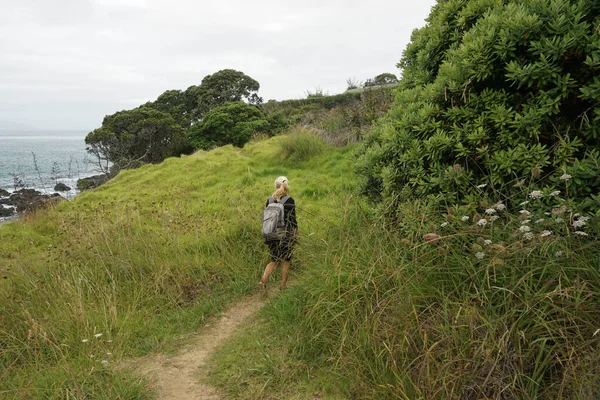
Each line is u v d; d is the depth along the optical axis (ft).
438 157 12.87
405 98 16.21
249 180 39.45
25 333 14.92
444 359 9.09
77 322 15.20
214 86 129.29
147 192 40.57
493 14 12.14
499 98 11.77
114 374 12.16
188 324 16.24
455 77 12.67
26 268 19.10
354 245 14.06
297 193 32.81
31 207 38.68
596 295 8.59
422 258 11.66
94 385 11.82
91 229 23.30
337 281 13.08
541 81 10.58
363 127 47.91
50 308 16.37
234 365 12.66
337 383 10.85
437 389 8.66
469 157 12.35
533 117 10.73
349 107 57.06
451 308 10.19
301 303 14.64
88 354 13.50
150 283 18.78
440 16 15.42
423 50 16.16
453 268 10.93
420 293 10.88
